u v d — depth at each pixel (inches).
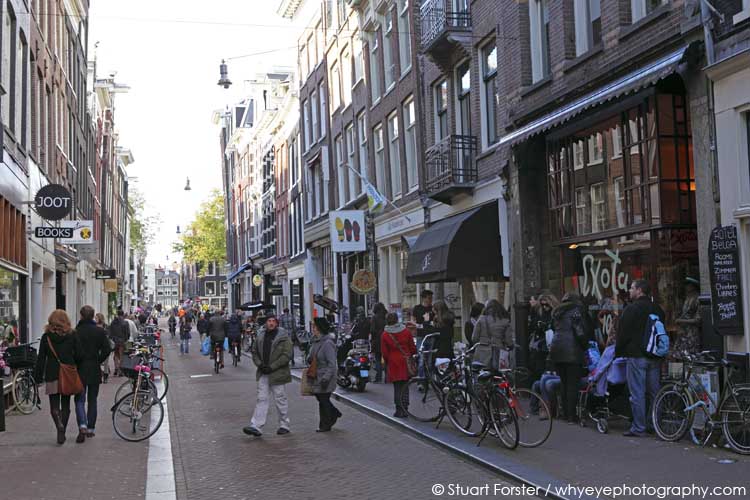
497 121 648.4
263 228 1998.0
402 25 893.2
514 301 578.6
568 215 534.9
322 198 1328.7
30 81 889.5
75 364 422.3
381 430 448.8
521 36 585.6
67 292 1232.8
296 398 621.6
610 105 462.6
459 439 395.2
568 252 541.3
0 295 709.9
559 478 299.0
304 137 1446.9
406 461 355.9
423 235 719.7
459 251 617.6
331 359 447.2
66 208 797.2
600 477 297.0
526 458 339.6
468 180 685.3
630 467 310.8
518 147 568.4
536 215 569.3
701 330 393.1
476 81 681.0
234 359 1038.4
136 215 3115.2
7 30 751.7
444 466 343.3
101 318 897.5
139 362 448.8
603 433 388.2
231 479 325.7
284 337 440.5
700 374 349.7
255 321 1327.5
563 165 538.9
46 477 330.0
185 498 293.7
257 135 2080.5
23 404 553.0
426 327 597.0
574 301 422.9
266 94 2059.5
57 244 1063.6
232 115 2561.5
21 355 558.3
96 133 1732.3
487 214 627.5
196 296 4397.1
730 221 365.1
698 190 389.7
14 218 771.4
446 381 441.1
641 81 402.9
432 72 784.3
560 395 433.4
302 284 1529.3
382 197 874.8
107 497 295.1
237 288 2544.3
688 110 423.5
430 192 745.0
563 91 508.7
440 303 518.9
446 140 701.3
